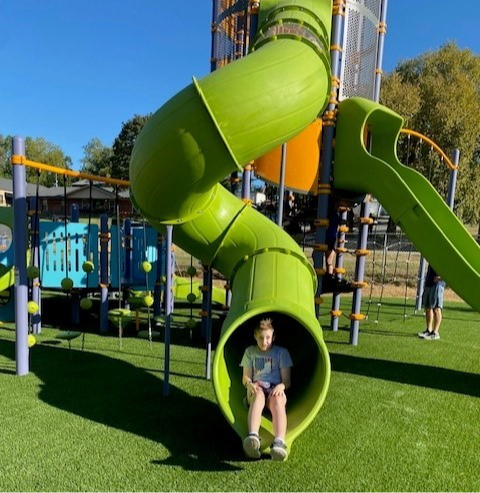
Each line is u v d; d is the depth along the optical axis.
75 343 5.92
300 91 3.26
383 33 6.80
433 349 6.17
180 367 4.88
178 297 9.24
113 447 3.02
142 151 3.30
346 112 5.83
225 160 3.19
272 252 3.67
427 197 5.91
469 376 4.95
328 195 6.00
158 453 2.96
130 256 7.99
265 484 2.62
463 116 24.09
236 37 6.87
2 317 6.90
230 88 3.06
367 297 11.73
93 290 7.54
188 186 3.35
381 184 5.43
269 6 4.25
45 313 8.24
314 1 4.10
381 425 3.55
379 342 6.54
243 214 4.10
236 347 4.01
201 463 2.84
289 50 3.40
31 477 2.62
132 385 4.26
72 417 3.48
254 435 2.79
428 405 4.02
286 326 4.28
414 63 28.97
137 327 6.80
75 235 6.91
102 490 2.51
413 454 3.07
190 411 3.67
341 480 2.70
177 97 3.19
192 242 4.06
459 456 3.06
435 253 4.89
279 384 3.17
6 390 4.05
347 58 6.31
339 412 3.80
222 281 14.02
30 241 6.71
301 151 6.21
